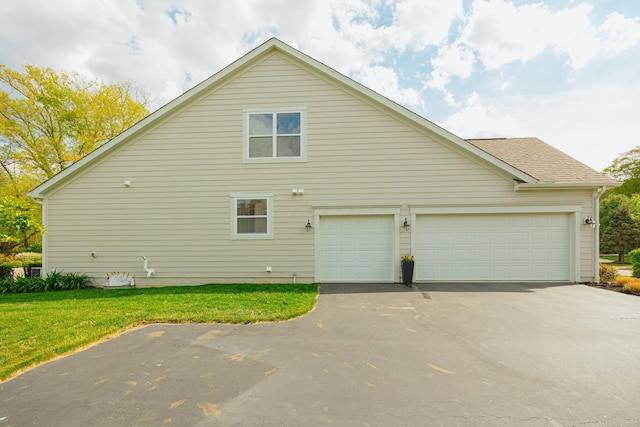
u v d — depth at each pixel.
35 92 15.88
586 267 8.74
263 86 9.43
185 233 9.40
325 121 9.28
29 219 8.87
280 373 3.41
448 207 8.98
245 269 9.31
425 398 2.90
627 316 5.53
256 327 5.00
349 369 3.51
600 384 3.16
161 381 3.24
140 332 4.78
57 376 3.37
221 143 9.44
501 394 2.96
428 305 6.39
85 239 9.48
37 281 8.91
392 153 9.14
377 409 2.72
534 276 8.91
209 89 9.47
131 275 9.40
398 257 9.08
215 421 2.56
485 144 11.61
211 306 6.12
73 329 4.73
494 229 9.01
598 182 8.49
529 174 9.05
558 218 8.89
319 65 9.15
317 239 9.23
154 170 9.47
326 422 2.54
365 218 9.24
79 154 17.52
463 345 4.21
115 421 2.56
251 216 9.38
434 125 8.88
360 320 5.36
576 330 4.79
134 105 18.88
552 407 2.75
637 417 2.60
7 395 2.99
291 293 7.45
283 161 9.34
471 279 9.04
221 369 3.51
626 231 22.59
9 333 4.55
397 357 3.83
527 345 4.20
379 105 9.16
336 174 9.24
